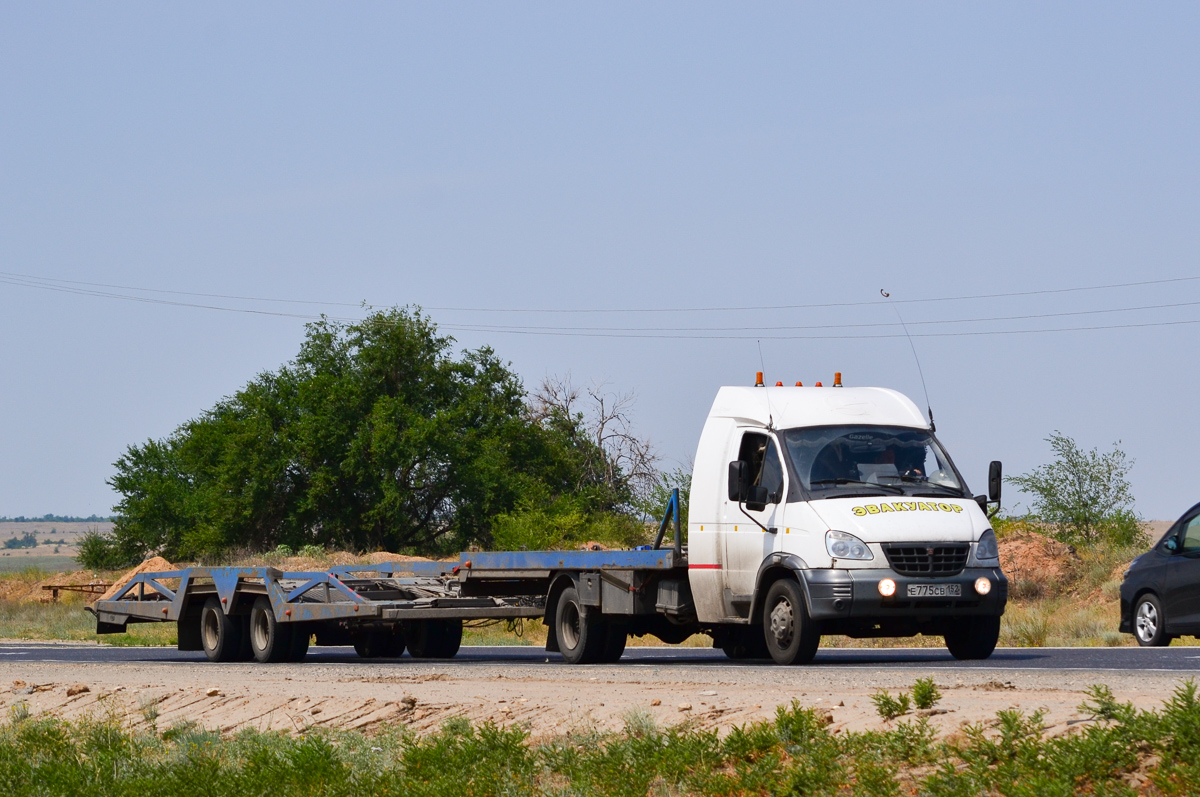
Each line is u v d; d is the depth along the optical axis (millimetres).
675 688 35625
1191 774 19125
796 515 46062
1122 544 117062
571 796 23625
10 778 30109
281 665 58594
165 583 69938
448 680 42406
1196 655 47156
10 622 124250
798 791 21859
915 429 49250
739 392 51094
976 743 21750
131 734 35781
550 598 58062
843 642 72500
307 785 26578
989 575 45281
